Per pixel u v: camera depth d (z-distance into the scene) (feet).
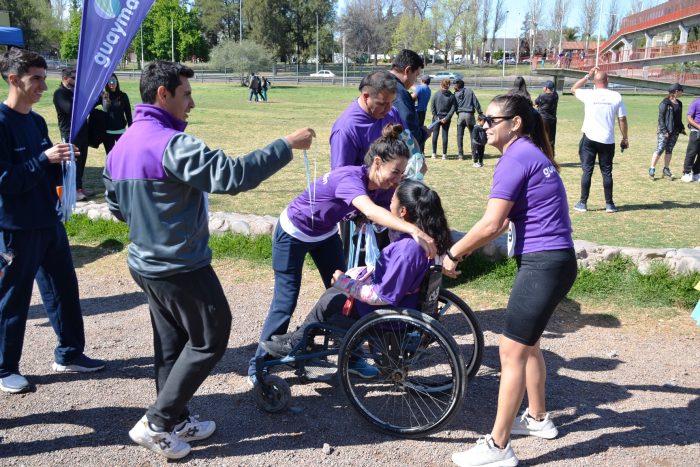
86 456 10.88
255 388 12.41
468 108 43.45
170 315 10.80
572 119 77.41
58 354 13.93
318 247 13.33
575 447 11.28
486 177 37.06
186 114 10.39
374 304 11.56
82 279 20.30
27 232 12.45
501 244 19.61
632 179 37.42
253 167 9.27
